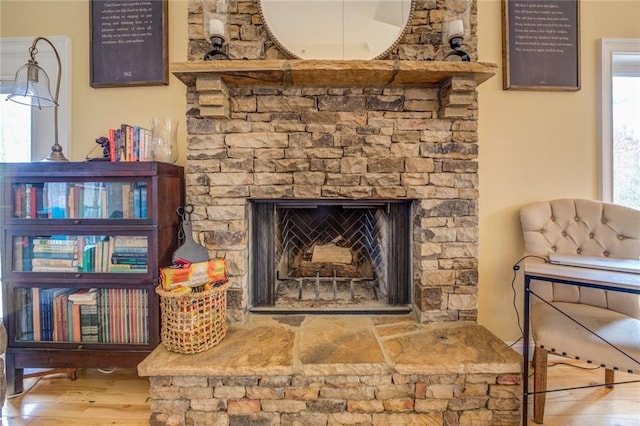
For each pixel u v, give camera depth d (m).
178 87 1.88
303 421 1.32
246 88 1.64
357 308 1.80
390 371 1.29
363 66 1.44
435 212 1.67
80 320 1.58
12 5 1.90
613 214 1.67
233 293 1.67
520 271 1.91
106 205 1.57
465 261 1.68
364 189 1.65
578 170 1.90
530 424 1.37
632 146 1.98
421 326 1.63
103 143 1.67
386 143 1.65
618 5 1.88
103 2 1.85
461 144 1.66
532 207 1.78
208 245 1.66
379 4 1.67
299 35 1.66
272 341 1.47
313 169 1.65
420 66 1.45
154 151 1.63
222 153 1.65
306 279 1.96
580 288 1.62
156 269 1.52
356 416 1.32
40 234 1.53
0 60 1.93
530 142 1.89
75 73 1.90
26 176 1.51
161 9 1.84
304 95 1.64
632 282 1.14
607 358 1.23
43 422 1.39
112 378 1.72
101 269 1.56
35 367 1.54
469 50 1.67
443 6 1.68
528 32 1.85
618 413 1.44
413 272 1.79
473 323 1.67
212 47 1.61
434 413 1.33
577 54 1.86
